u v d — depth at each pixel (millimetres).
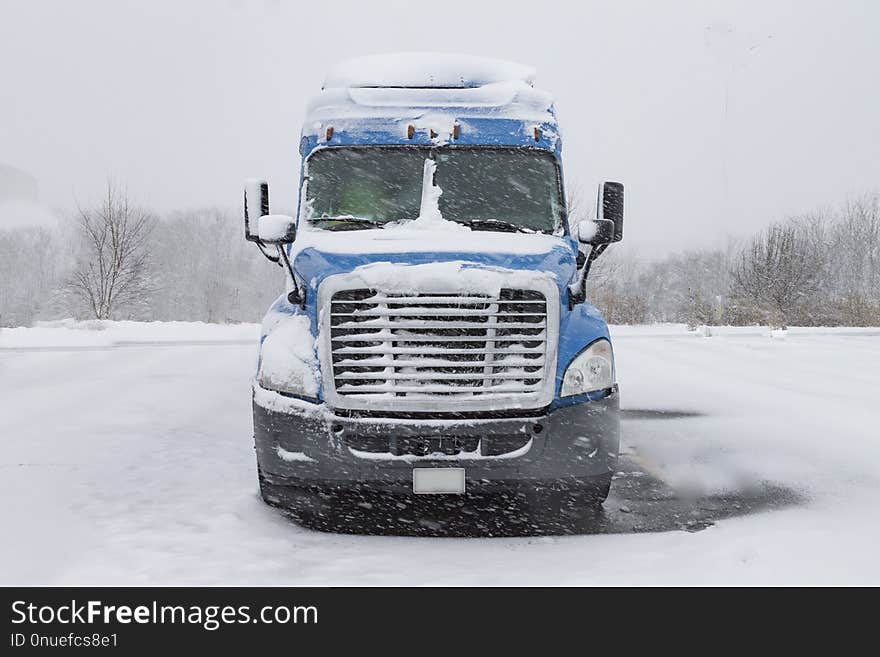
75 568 4117
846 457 7137
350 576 4098
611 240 5605
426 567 4254
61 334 22156
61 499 5391
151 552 4359
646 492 6098
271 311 5703
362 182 6242
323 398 4914
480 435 4852
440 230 5910
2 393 10539
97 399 10031
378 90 6559
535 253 5250
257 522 5027
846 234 47281
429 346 4844
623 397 10883
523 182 6305
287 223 5652
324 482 4898
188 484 5883
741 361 15336
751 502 5777
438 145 6348
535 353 4895
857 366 14430
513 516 5398
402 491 4867
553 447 4910
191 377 12539
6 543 4473
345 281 4867
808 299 30656
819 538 4629
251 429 8203
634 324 30453
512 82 6742
